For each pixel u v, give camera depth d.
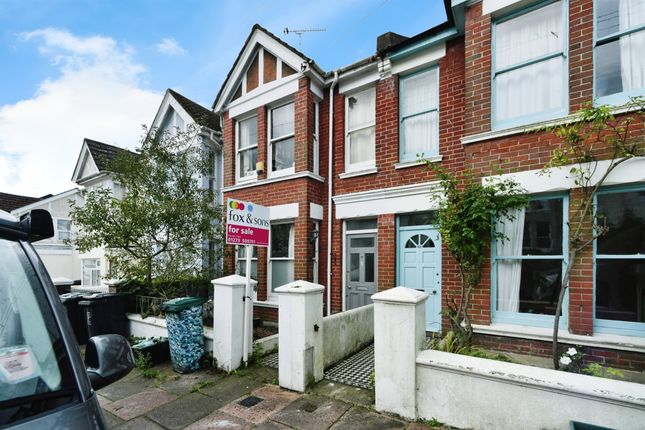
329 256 7.31
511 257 4.78
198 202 6.98
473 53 5.20
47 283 1.73
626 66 4.23
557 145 4.48
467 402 2.96
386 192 6.55
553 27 4.75
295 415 3.41
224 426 3.27
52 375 1.45
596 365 3.34
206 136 9.34
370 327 5.96
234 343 4.69
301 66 7.19
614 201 4.21
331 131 7.47
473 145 5.13
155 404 3.78
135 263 6.98
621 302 4.16
